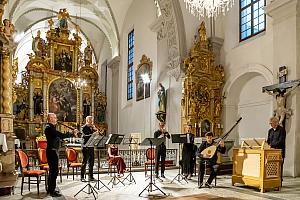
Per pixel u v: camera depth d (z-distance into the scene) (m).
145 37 17.25
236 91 13.73
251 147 7.78
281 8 10.39
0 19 9.55
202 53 13.53
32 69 20.25
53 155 6.95
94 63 24.34
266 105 12.26
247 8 13.09
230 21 13.77
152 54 16.27
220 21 14.35
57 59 21.41
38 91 20.44
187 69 13.16
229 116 13.65
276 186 7.44
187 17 13.88
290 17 10.17
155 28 15.66
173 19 13.74
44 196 6.80
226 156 11.86
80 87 21.69
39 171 7.29
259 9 12.45
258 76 12.66
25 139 19.23
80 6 21.62
